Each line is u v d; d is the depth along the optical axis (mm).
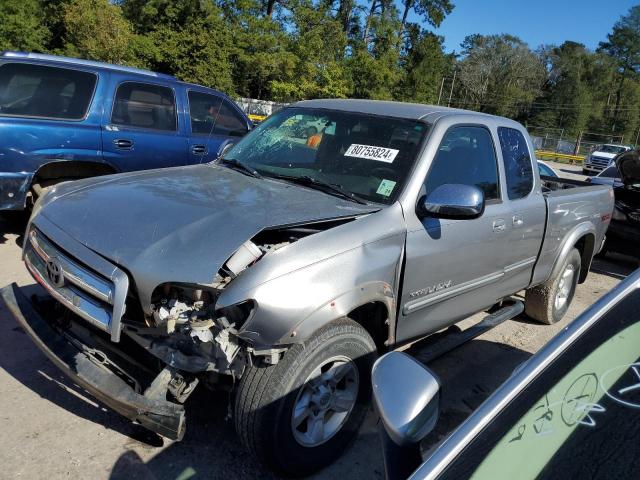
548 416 1505
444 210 3037
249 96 39719
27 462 2732
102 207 2941
